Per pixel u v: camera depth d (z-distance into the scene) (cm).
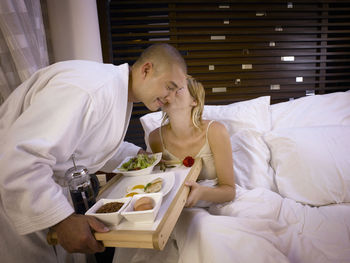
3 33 112
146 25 196
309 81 214
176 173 102
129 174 101
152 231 58
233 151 150
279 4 197
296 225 100
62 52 169
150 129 168
